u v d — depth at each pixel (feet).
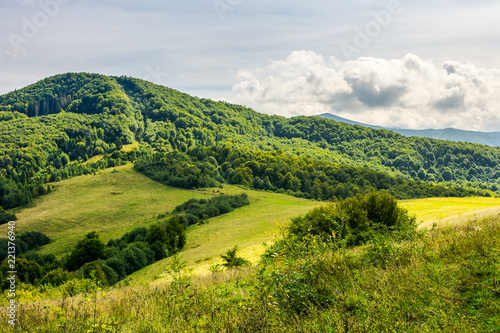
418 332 11.00
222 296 17.61
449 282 14.12
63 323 15.12
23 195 345.51
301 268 17.62
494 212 67.77
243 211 278.67
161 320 15.47
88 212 320.29
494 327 10.03
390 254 19.89
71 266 161.68
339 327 11.50
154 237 181.16
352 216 55.67
